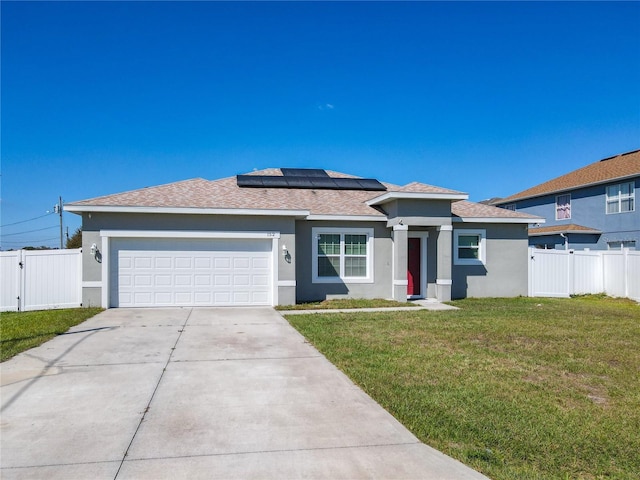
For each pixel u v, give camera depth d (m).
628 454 4.46
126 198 14.48
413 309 14.30
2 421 5.08
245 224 14.60
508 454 4.39
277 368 7.31
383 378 6.68
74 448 4.41
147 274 14.19
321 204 17.09
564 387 6.43
